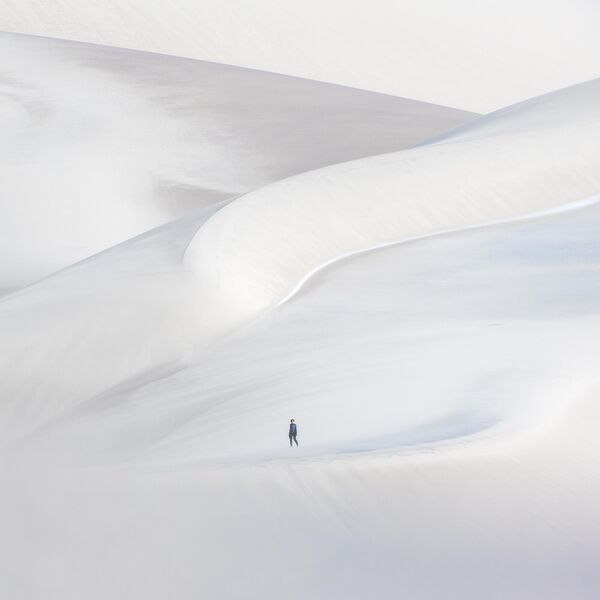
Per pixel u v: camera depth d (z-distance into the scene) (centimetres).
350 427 5919
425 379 6912
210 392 7519
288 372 7600
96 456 6197
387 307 9725
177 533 4447
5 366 8444
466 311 9369
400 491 4756
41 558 4331
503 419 5759
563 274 10788
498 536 4638
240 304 9769
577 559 4594
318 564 4325
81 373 8469
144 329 9000
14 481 5066
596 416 6091
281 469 4772
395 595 4234
